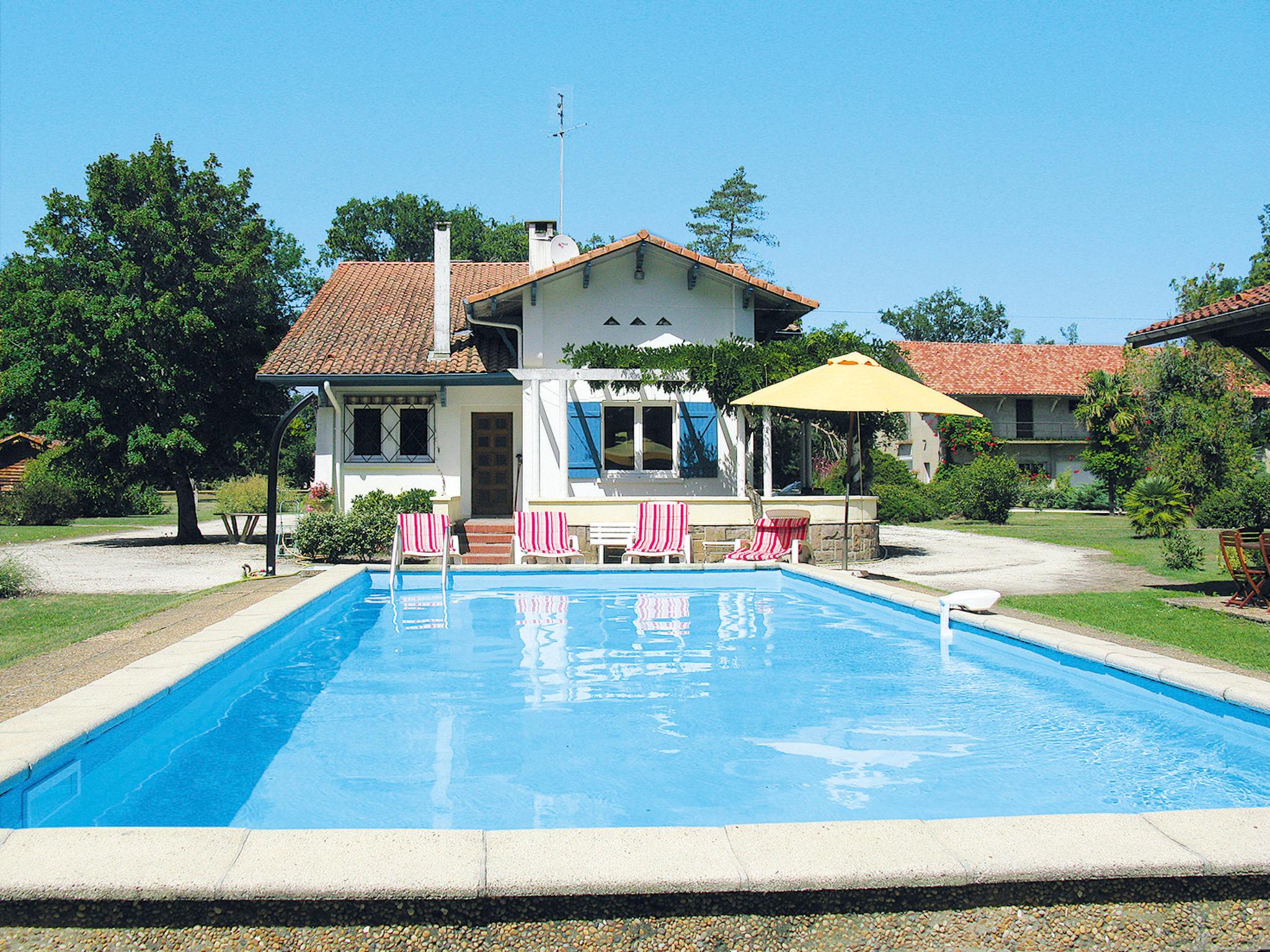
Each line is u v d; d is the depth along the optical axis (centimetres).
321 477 2045
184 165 2445
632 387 1992
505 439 2108
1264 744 587
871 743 632
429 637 1034
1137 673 712
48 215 2330
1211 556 1816
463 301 2439
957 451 4747
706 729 669
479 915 335
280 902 332
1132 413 3725
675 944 335
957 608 1020
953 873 345
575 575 1462
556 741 637
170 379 2316
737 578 1474
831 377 1390
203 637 806
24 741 480
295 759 596
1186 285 4716
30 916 331
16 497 3241
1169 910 351
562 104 2286
